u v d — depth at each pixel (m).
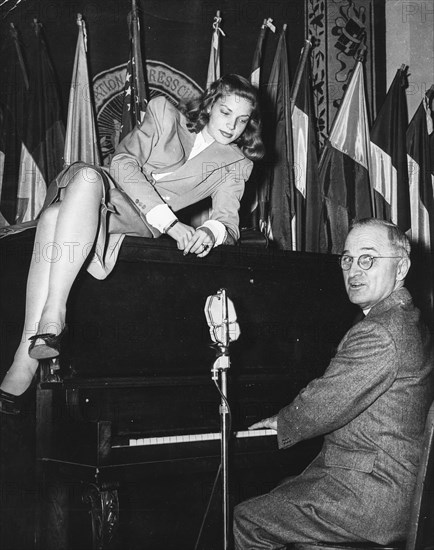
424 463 2.26
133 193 2.91
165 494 3.02
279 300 3.29
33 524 2.97
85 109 4.31
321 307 3.42
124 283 2.87
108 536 2.55
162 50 4.59
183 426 3.01
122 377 2.74
